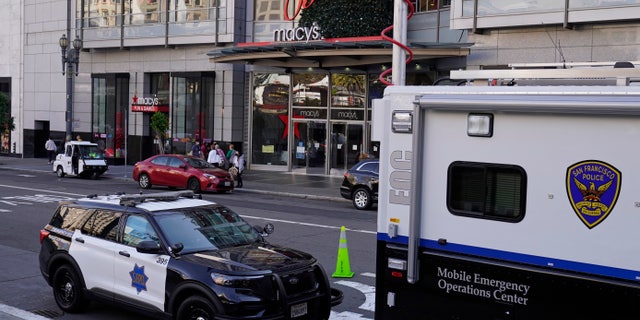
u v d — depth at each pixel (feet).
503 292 19.19
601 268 17.48
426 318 20.74
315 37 92.48
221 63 112.27
